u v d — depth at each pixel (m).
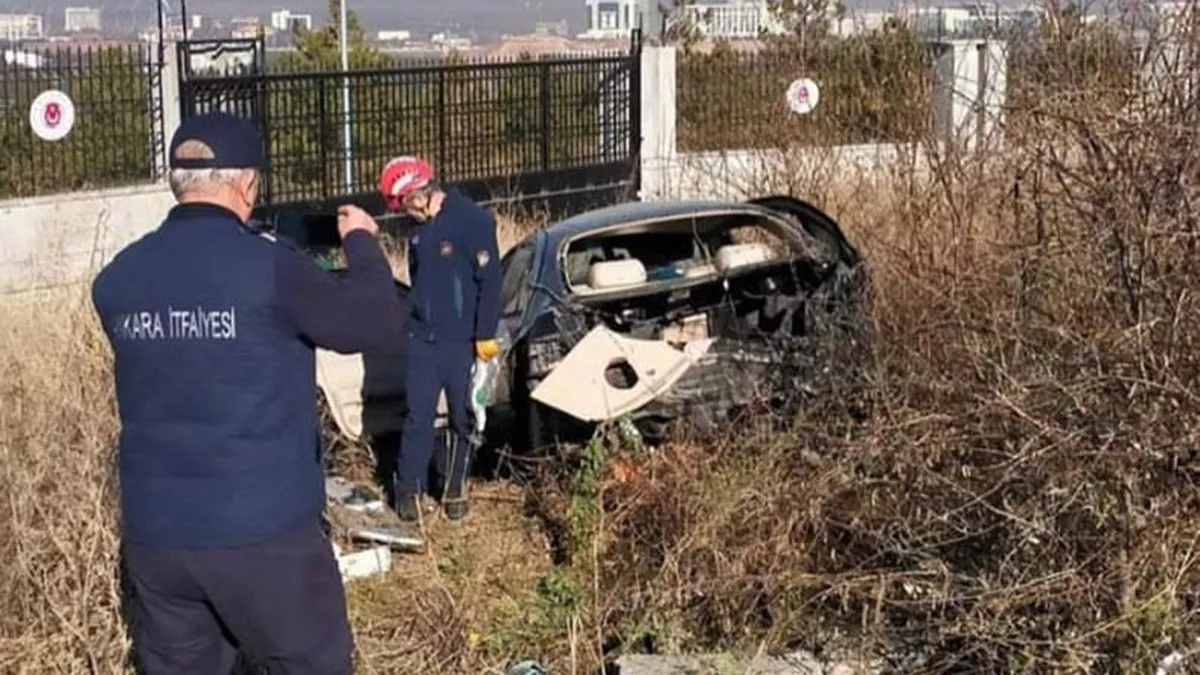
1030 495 4.46
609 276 7.19
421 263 6.58
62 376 5.27
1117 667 4.19
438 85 13.93
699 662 4.71
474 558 6.04
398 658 5.07
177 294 3.54
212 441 3.54
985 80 6.75
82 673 4.61
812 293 7.29
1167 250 4.30
